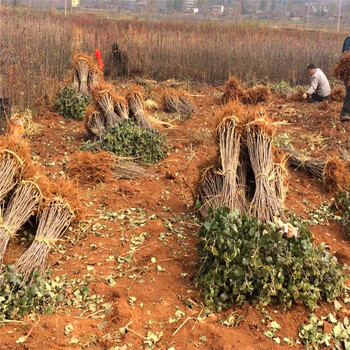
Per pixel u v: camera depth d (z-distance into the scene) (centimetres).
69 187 594
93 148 836
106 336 416
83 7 4181
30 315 433
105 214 632
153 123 988
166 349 410
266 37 1920
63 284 486
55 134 955
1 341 399
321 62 1652
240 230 479
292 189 748
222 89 1495
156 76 1644
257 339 428
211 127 1058
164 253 546
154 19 2870
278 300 468
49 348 395
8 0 2489
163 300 469
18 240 557
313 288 463
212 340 421
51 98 1116
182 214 641
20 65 1111
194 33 1914
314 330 440
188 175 775
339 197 676
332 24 4472
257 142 580
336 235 624
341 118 1072
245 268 462
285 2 5991
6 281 446
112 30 1959
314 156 886
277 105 1245
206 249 475
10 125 812
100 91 911
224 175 573
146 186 730
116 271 513
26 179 558
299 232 491
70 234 581
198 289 487
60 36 1506
